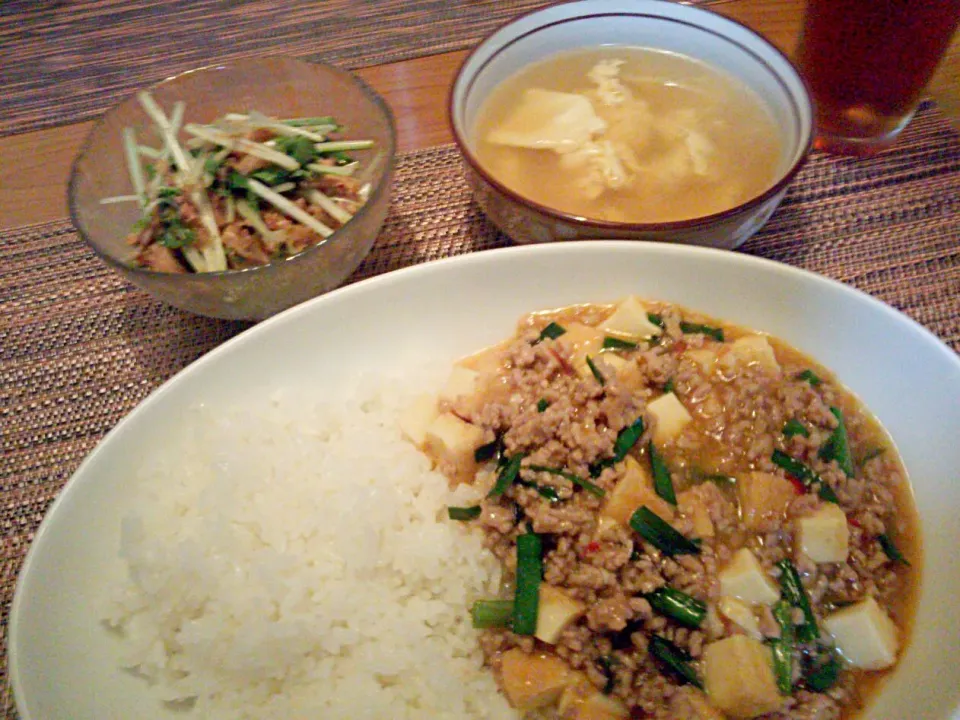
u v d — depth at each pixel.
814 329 0.28
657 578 0.24
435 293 0.28
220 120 0.32
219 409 0.27
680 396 0.27
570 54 0.33
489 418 0.26
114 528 0.25
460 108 0.28
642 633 0.24
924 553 0.25
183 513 0.27
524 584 0.24
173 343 0.30
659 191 0.29
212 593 0.25
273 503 0.27
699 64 0.32
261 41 0.39
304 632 0.25
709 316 0.29
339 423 0.28
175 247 0.28
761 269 0.27
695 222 0.26
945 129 0.34
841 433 0.26
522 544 0.25
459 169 0.34
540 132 0.31
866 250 0.31
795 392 0.27
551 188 0.30
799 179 0.33
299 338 0.28
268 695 0.25
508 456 0.26
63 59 0.39
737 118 0.31
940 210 0.32
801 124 0.28
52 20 0.41
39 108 0.37
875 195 0.32
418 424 0.28
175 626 0.25
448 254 0.32
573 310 0.29
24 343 0.30
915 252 0.31
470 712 0.24
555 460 0.25
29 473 0.27
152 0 0.42
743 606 0.24
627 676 0.23
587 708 0.23
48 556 0.24
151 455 0.27
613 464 0.25
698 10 0.31
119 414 0.28
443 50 0.38
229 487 0.26
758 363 0.27
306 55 0.38
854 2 0.29
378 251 0.32
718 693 0.23
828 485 0.25
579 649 0.24
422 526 0.27
